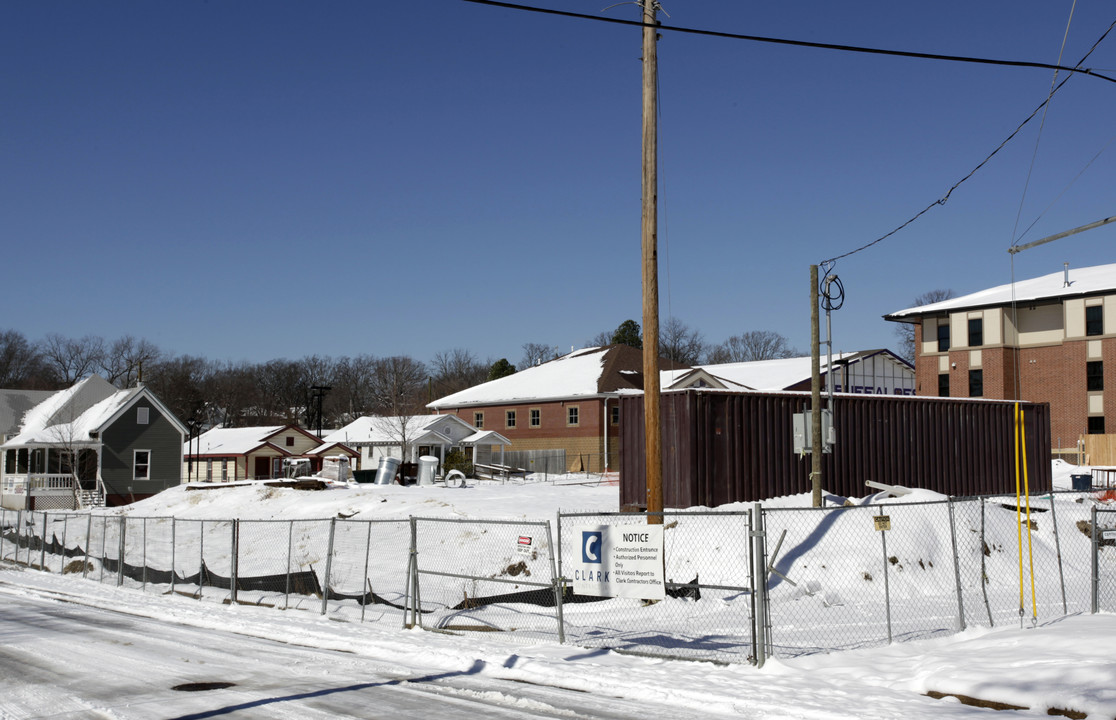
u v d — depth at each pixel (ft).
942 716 27.22
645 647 40.75
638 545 39.24
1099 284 169.07
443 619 49.65
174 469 177.58
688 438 75.51
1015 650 34.50
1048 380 174.60
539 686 33.63
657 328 53.21
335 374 469.16
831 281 70.79
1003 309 177.88
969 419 94.58
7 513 153.07
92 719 28.66
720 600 52.85
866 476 85.51
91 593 68.49
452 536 77.71
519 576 62.64
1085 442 162.71
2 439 186.39
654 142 53.16
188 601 62.64
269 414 443.73
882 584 57.57
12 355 372.79
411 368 419.33
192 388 395.14
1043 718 26.84
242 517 114.42
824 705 28.91
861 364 218.59
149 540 102.06
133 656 40.55
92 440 168.86
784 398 81.61
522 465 196.54
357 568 69.77
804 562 57.93
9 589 72.08
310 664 38.37
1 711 29.86
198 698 31.63
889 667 34.76
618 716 28.55
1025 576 63.67
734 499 77.15
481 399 212.23
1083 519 74.59
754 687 31.76
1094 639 34.50
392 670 36.86
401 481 147.54
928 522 64.64
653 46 53.21
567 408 197.57
